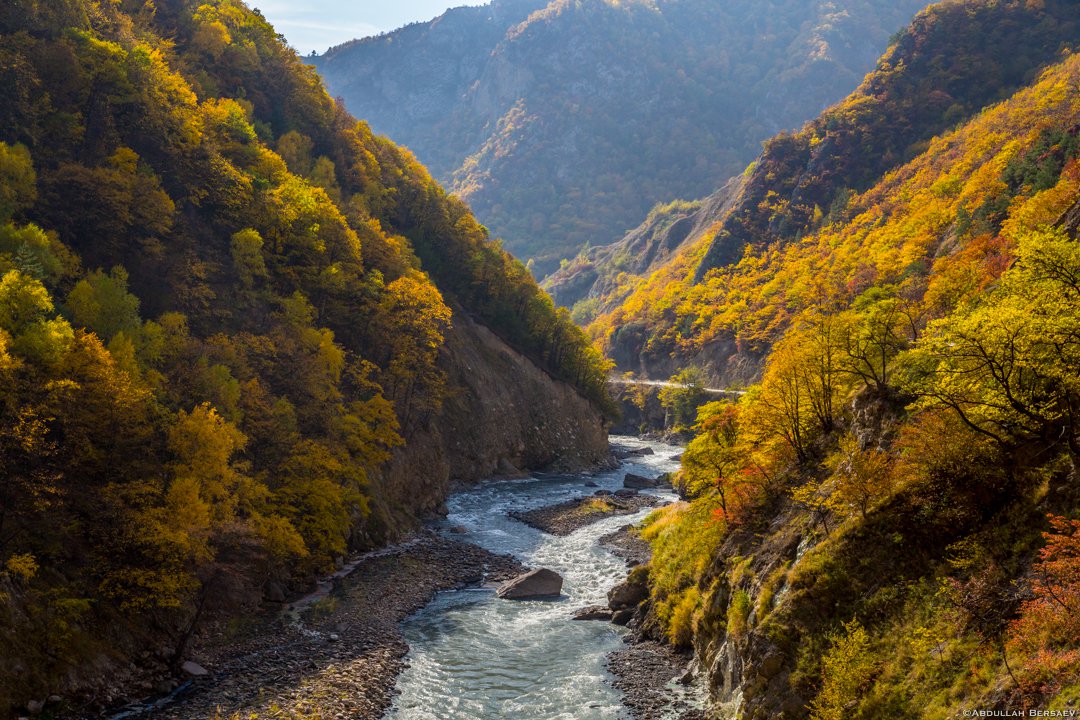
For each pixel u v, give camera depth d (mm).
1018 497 28281
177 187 88125
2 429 41312
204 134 99875
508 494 109062
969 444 30359
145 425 51719
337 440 73875
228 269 84562
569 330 162250
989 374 29375
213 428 52500
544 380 144375
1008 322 27781
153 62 97938
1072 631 22172
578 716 38312
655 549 59188
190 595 49438
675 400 198750
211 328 75938
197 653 45594
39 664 37188
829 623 30922
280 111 137000
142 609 44562
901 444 33812
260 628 50781
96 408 48812
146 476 50094
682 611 45938
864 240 178250
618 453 165875
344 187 136750
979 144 170750
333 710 38656
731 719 33750
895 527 31203
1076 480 26484
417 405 100562
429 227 149250
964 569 27984
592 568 68812
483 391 125000
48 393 44969
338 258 98812
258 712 38031
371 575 64250
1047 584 24328
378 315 96125
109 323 59438
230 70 131875
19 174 66812
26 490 42344
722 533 45375
